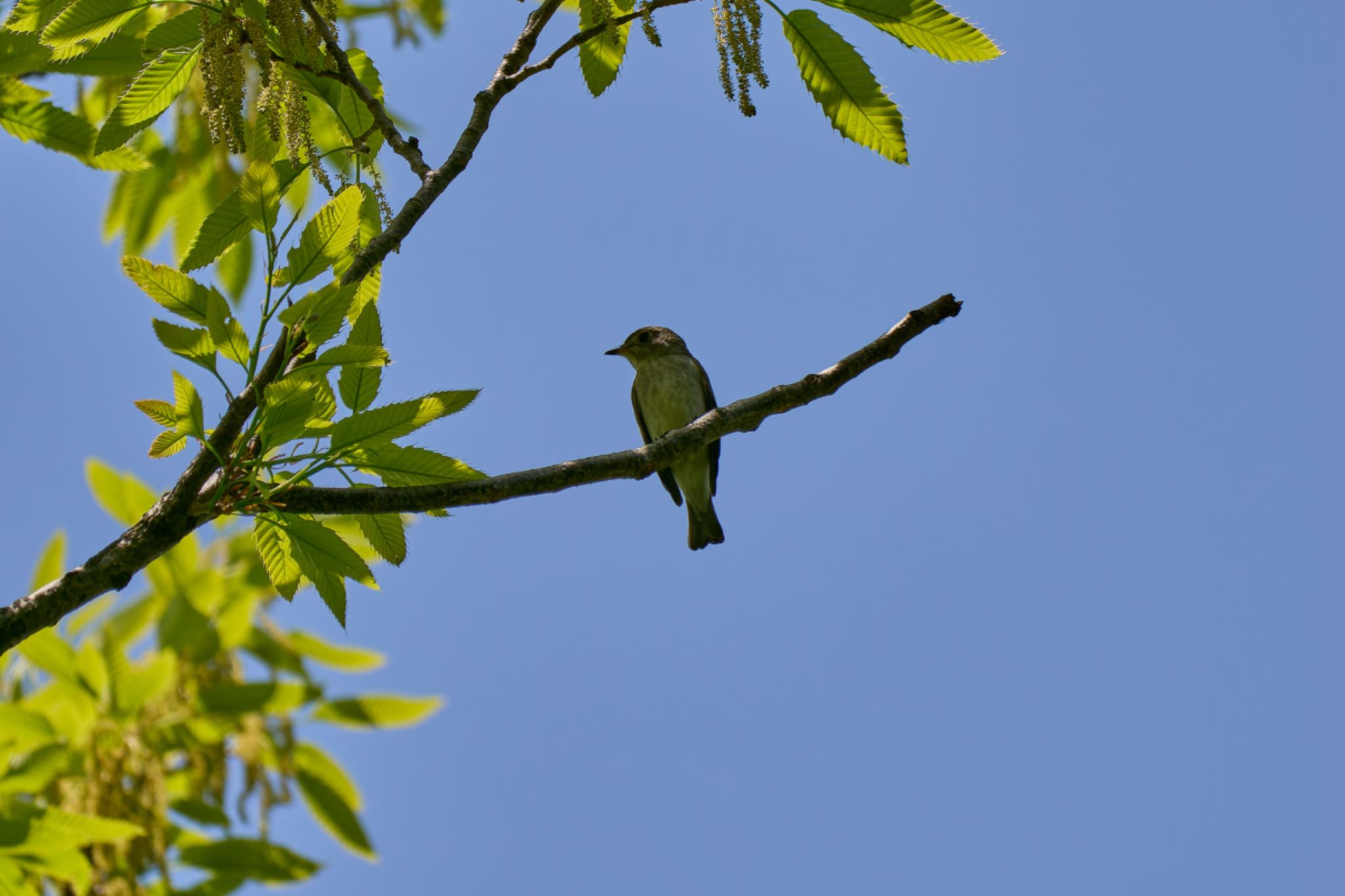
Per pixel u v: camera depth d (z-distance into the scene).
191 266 6.83
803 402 7.56
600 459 6.99
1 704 9.62
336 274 6.51
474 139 7.54
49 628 9.62
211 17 6.86
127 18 7.18
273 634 11.70
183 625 10.57
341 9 10.46
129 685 9.80
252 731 10.29
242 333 6.20
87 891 9.07
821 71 6.97
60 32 7.08
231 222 6.85
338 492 6.30
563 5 9.58
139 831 8.46
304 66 7.24
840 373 7.62
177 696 10.38
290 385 5.90
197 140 10.25
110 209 10.39
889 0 6.64
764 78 6.82
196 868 9.84
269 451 6.07
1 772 9.35
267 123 6.97
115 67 8.23
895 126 7.06
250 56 7.73
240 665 10.91
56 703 10.41
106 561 5.95
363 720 10.98
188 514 6.10
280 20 6.72
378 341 6.21
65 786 9.29
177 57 7.22
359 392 6.30
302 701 10.41
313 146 6.80
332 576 6.55
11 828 8.23
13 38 7.81
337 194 6.59
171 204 10.47
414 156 7.50
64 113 8.56
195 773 10.16
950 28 6.70
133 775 9.38
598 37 8.09
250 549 11.60
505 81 7.80
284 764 10.55
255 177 6.07
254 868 9.91
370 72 7.90
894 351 7.71
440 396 6.17
